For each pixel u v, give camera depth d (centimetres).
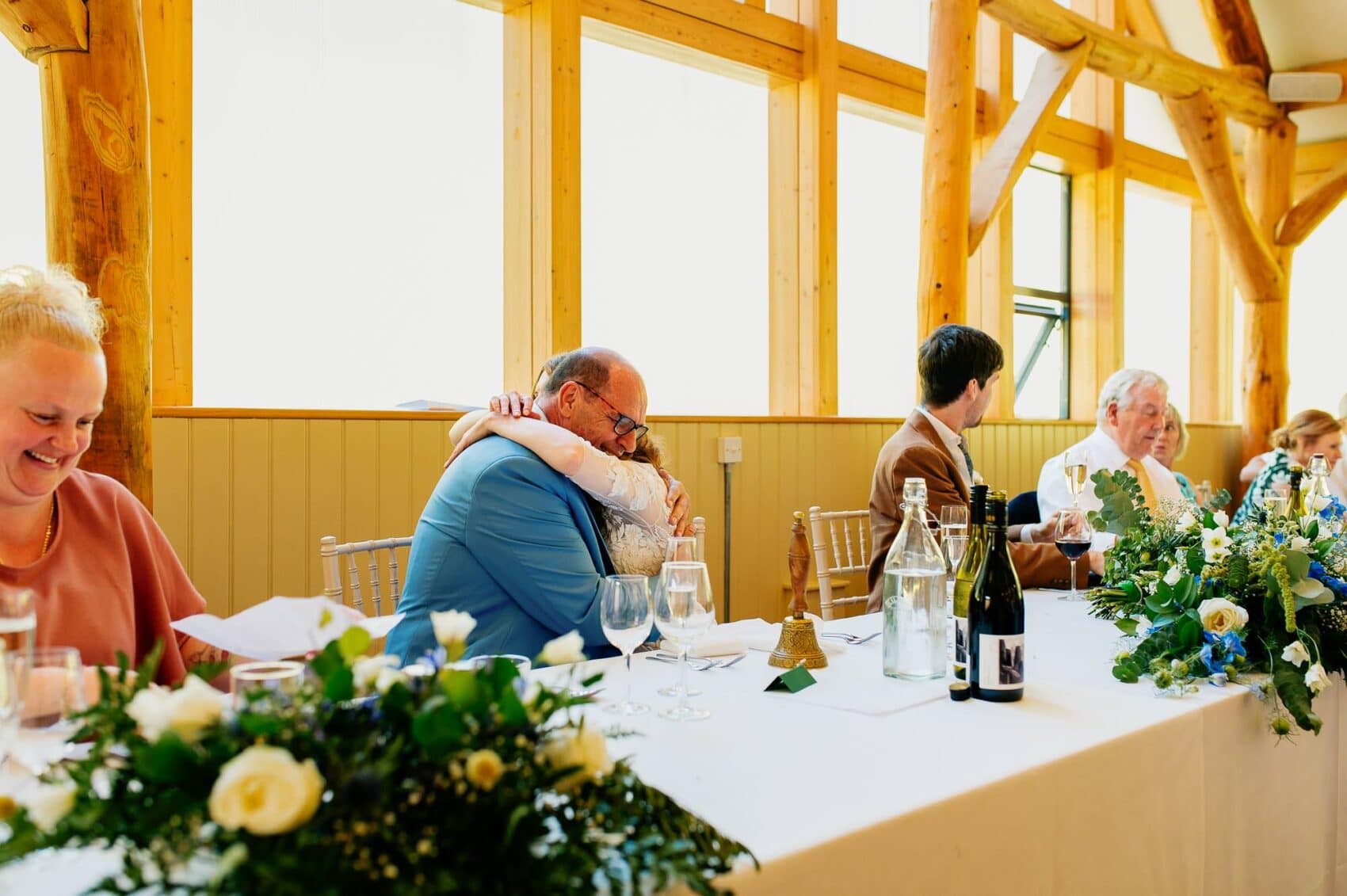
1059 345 634
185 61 285
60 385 128
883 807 91
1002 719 121
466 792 63
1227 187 629
